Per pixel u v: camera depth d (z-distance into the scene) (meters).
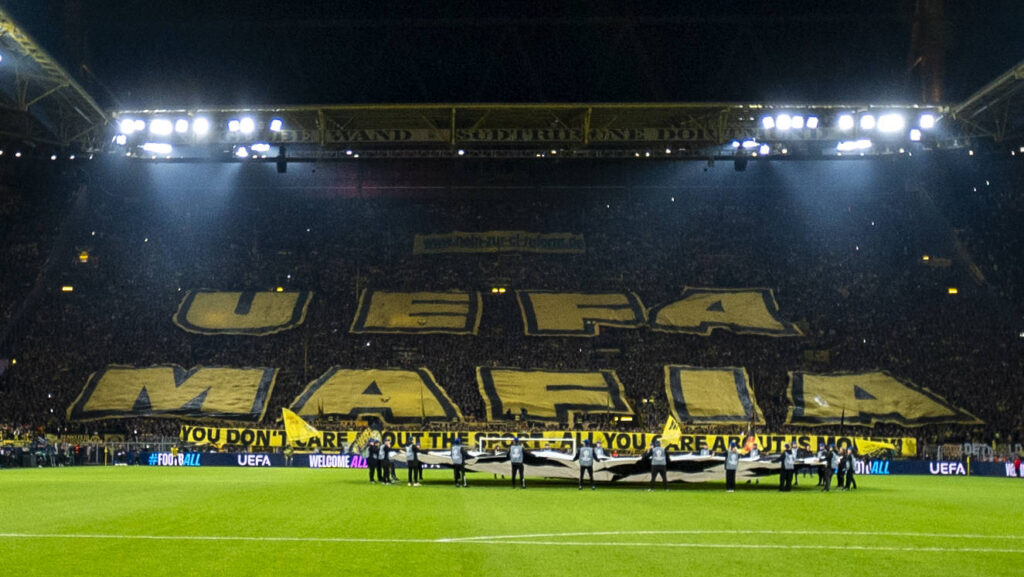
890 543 18.30
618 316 75.88
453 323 74.94
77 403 66.31
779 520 22.80
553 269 81.62
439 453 37.47
